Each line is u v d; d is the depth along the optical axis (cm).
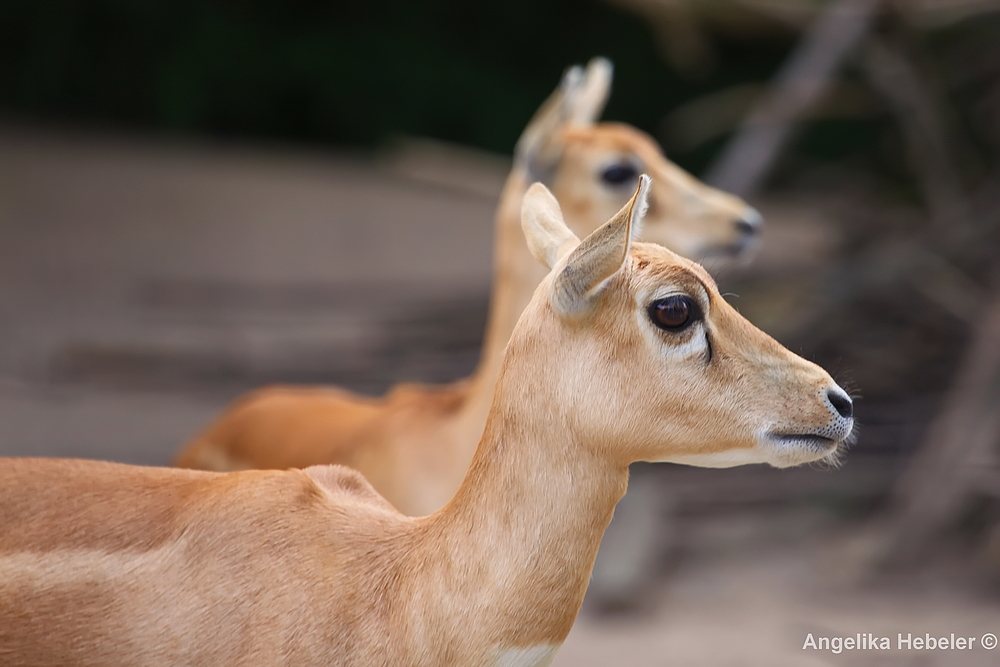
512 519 373
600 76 800
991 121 1730
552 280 383
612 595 1017
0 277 1569
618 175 735
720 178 1402
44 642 351
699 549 1143
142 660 353
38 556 359
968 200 1455
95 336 1413
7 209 1853
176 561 365
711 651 907
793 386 386
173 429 1230
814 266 1425
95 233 1783
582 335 378
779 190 2225
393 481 663
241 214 1977
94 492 376
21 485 373
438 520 385
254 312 1528
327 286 1631
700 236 766
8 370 1309
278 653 359
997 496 1136
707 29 1677
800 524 1191
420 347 1435
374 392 1367
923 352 1305
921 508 1116
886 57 1555
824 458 414
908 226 1474
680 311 377
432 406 682
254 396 802
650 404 376
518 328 391
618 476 383
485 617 369
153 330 1444
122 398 1288
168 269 1670
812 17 1580
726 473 1245
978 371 1152
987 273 1337
